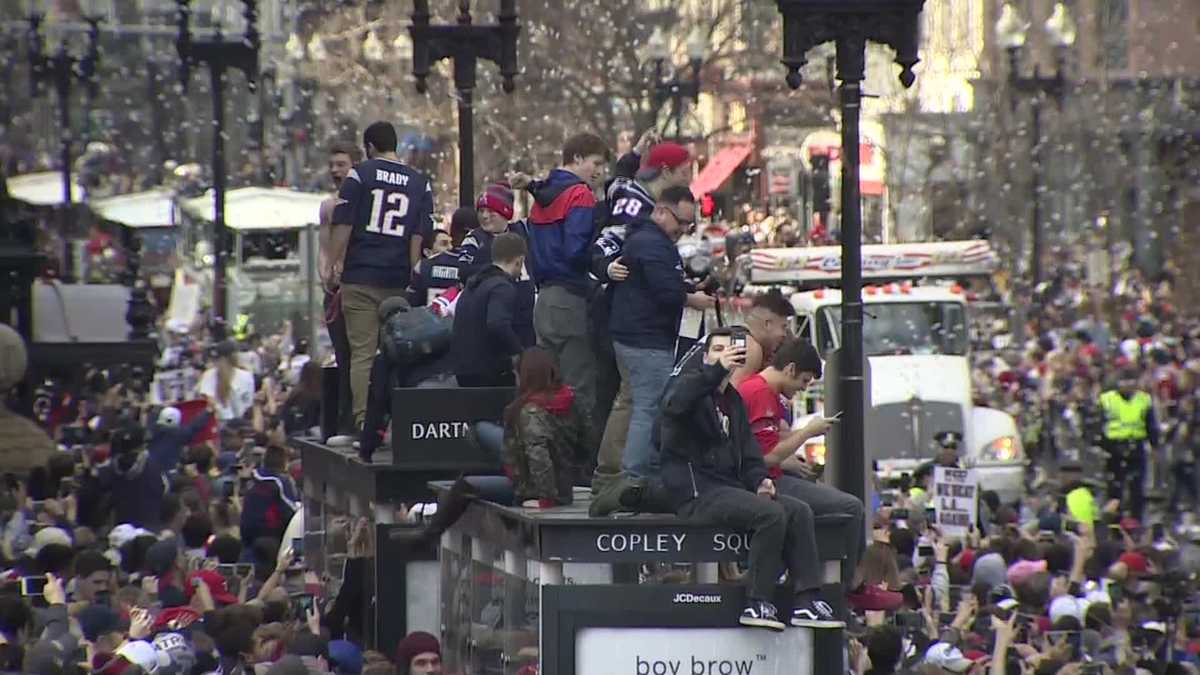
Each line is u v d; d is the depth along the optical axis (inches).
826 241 3720.5
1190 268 5718.5
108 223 4239.7
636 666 967.0
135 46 5753.0
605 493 990.4
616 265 1047.0
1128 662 1412.4
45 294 2613.2
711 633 968.3
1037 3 5620.1
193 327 3789.4
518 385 1069.8
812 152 4082.2
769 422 1041.5
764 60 5502.0
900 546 1653.5
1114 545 1745.8
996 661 1325.0
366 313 1411.2
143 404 2571.4
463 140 1833.2
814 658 972.6
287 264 4362.7
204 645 1138.7
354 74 5452.8
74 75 3909.9
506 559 1045.2
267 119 5477.4
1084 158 5546.3
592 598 965.8
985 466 2672.2
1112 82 5821.9
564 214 1165.1
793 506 971.9
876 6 1262.3
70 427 2326.5
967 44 5935.0
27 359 2474.2
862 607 1192.2
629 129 5064.0
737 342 952.3
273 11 5885.8
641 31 5044.3
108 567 1306.6
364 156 1508.4
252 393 2805.1
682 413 957.2
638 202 1075.9
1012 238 5098.4
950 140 5349.4
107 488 1855.3
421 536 1138.0
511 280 1245.7
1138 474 2942.9
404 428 1256.2
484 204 1344.7
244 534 1689.2
